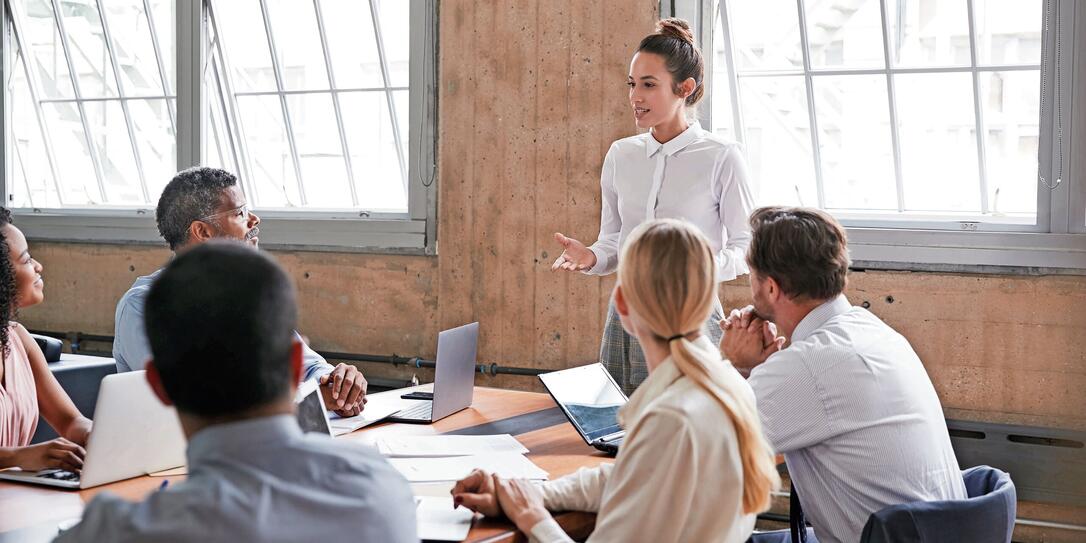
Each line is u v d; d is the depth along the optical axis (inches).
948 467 90.6
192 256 49.1
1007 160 157.8
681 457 64.0
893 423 86.7
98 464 84.3
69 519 75.7
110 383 83.7
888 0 160.2
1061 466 146.9
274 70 213.0
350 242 200.5
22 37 239.0
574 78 176.4
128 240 223.8
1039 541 149.9
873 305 159.0
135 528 44.5
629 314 71.6
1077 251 146.2
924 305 155.7
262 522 45.9
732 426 66.6
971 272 152.7
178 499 45.6
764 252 91.3
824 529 90.0
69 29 233.5
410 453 94.1
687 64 134.0
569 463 92.7
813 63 167.5
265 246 209.0
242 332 47.4
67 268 230.7
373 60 203.5
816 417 86.1
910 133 164.1
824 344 87.9
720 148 135.5
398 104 203.2
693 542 65.2
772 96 171.5
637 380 134.9
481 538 71.9
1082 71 146.3
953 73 158.7
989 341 151.9
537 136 180.1
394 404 116.5
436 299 193.6
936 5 157.8
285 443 48.7
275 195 219.0
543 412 114.7
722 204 136.6
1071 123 147.6
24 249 104.5
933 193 164.2
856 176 169.0
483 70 183.9
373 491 49.8
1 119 240.5
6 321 100.5
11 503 79.9
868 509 86.9
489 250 185.6
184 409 48.3
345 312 202.2
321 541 46.9
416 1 191.6
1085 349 146.6
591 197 176.4
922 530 79.0
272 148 217.2
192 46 215.5
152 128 229.0
